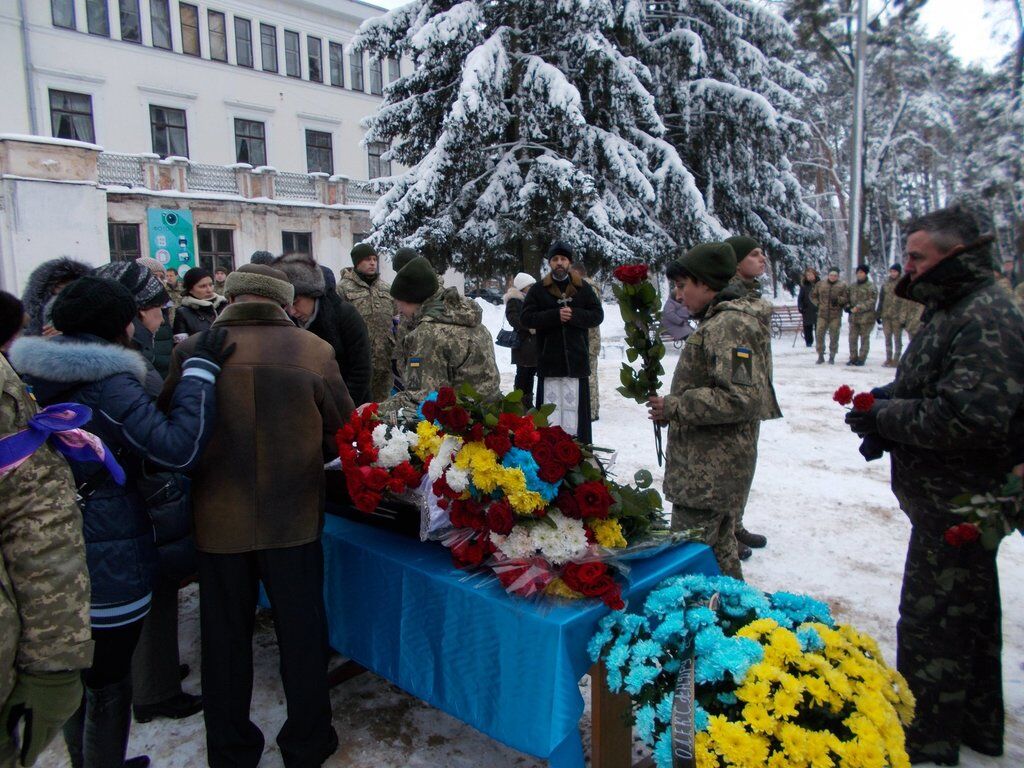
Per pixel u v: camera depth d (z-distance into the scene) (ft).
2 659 4.55
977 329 6.52
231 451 6.92
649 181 51.93
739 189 61.77
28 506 4.72
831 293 40.98
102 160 68.64
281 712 8.86
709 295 9.69
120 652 6.84
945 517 7.05
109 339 6.79
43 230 49.19
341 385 7.84
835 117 104.12
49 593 4.73
